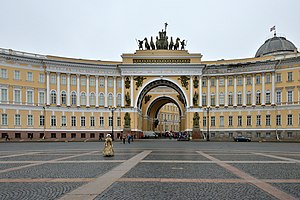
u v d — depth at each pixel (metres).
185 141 78.69
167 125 168.38
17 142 71.44
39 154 34.12
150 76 91.88
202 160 27.28
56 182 16.27
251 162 25.72
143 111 113.00
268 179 17.17
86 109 91.44
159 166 22.78
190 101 90.94
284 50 96.06
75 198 12.78
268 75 87.88
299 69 82.81
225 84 92.50
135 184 15.67
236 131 90.75
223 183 15.97
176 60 92.19
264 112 87.88
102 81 93.50
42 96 86.62
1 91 79.62
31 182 16.30
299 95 82.75
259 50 102.50
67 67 89.75
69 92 90.00
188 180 16.80
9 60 81.06
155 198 12.80
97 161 26.25
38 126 85.62
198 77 91.38
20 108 82.56
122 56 92.50
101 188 14.69
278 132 85.62
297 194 13.49
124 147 48.94
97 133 91.81
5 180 16.89
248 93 90.38
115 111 93.06
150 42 95.25
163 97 113.31
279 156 31.73
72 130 89.81
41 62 86.19
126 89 92.12
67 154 33.97
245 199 12.65
